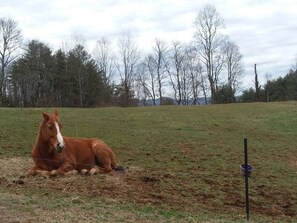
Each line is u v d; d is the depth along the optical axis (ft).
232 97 262.26
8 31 269.64
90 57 271.90
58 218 23.52
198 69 275.59
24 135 65.36
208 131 83.71
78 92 263.08
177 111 118.42
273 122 98.58
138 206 28.02
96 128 80.07
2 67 260.21
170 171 44.11
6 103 215.72
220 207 31.01
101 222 23.58
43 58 271.08
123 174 37.40
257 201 34.04
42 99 257.34
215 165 50.49
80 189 30.63
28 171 35.09
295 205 34.30
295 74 280.31
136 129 81.71
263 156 60.29
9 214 23.49
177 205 29.76
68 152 35.06
